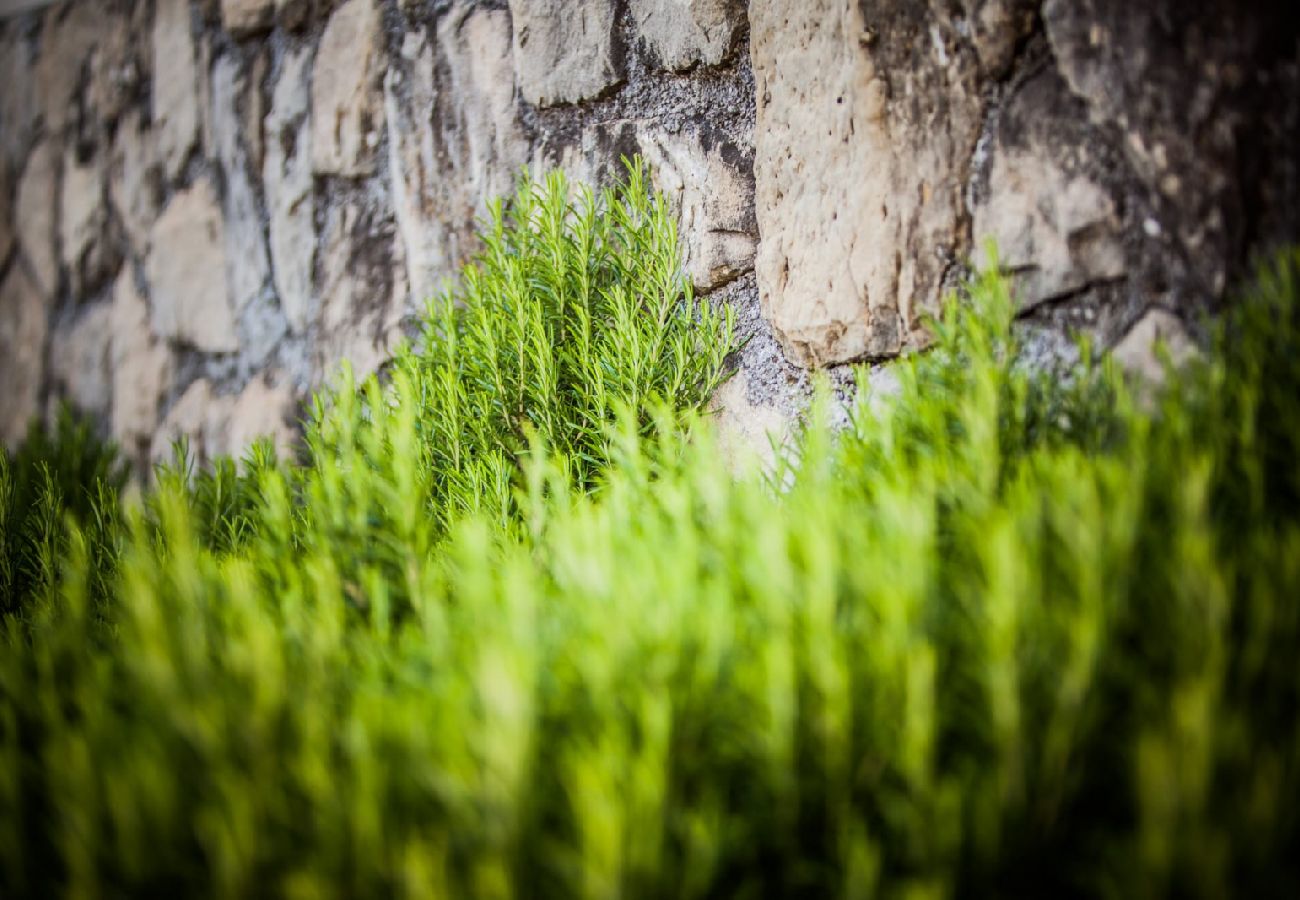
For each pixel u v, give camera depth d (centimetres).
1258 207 146
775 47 168
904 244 160
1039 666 121
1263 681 126
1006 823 116
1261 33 145
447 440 175
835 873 118
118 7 234
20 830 128
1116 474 131
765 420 173
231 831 114
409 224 199
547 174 186
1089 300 153
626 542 138
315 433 172
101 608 162
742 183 174
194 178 224
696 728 123
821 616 123
